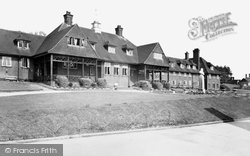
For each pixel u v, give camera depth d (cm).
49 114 1115
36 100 1450
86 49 3016
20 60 3003
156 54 4041
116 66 3603
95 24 3850
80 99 1609
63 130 1002
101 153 718
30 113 1102
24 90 2083
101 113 1255
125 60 3700
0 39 2978
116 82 3584
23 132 930
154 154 721
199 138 977
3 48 2862
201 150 782
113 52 3666
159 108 1566
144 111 1442
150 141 898
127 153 724
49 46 2842
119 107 1409
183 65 5656
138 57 4038
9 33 3170
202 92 3172
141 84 3391
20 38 3020
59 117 1098
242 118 1781
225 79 11538
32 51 3147
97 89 2680
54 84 2577
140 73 4041
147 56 3875
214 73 6375
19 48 3036
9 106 1215
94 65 3356
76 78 3109
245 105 2380
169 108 1619
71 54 2817
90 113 1219
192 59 6316
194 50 6247
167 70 4181
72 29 2900
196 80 5903
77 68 3173
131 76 3878
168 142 889
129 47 3869
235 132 1137
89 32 3703
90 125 1102
